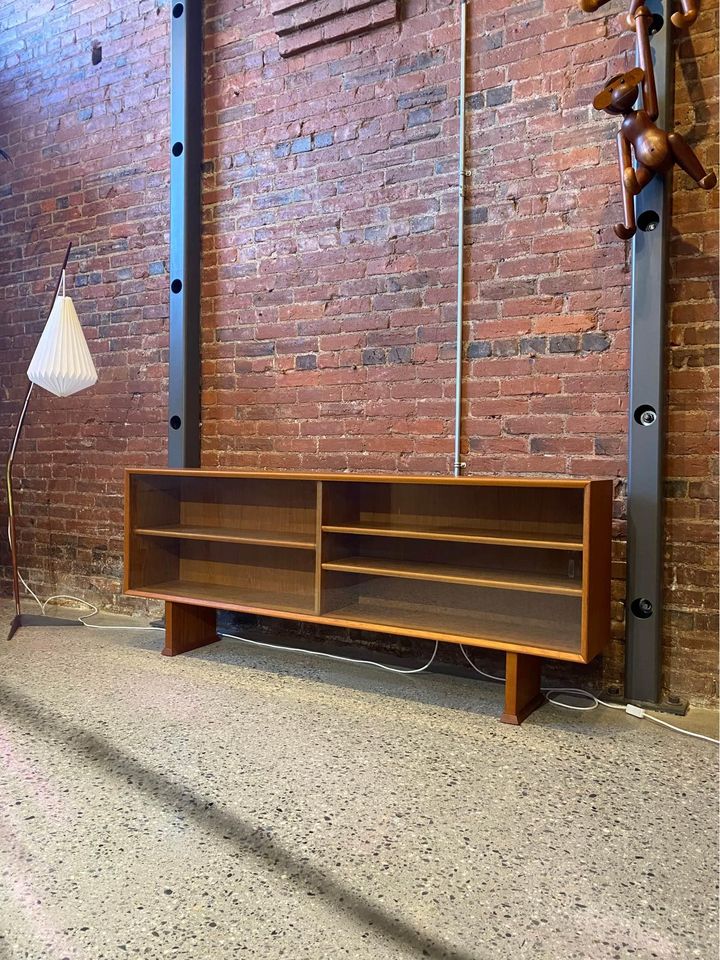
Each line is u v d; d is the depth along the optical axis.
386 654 2.92
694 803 1.73
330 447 3.03
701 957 1.20
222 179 3.29
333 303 3.01
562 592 2.16
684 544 2.35
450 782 1.83
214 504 3.07
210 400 3.35
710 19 2.29
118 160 3.61
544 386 2.57
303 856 1.49
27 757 1.95
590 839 1.56
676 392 2.35
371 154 2.91
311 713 2.29
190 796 1.74
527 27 2.59
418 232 2.81
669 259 2.35
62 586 3.86
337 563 2.58
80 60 3.74
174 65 3.26
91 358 3.34
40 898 1.34
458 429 2.73
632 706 2.32
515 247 2.62
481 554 2.48
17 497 4.02
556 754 2.00
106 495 3.68
